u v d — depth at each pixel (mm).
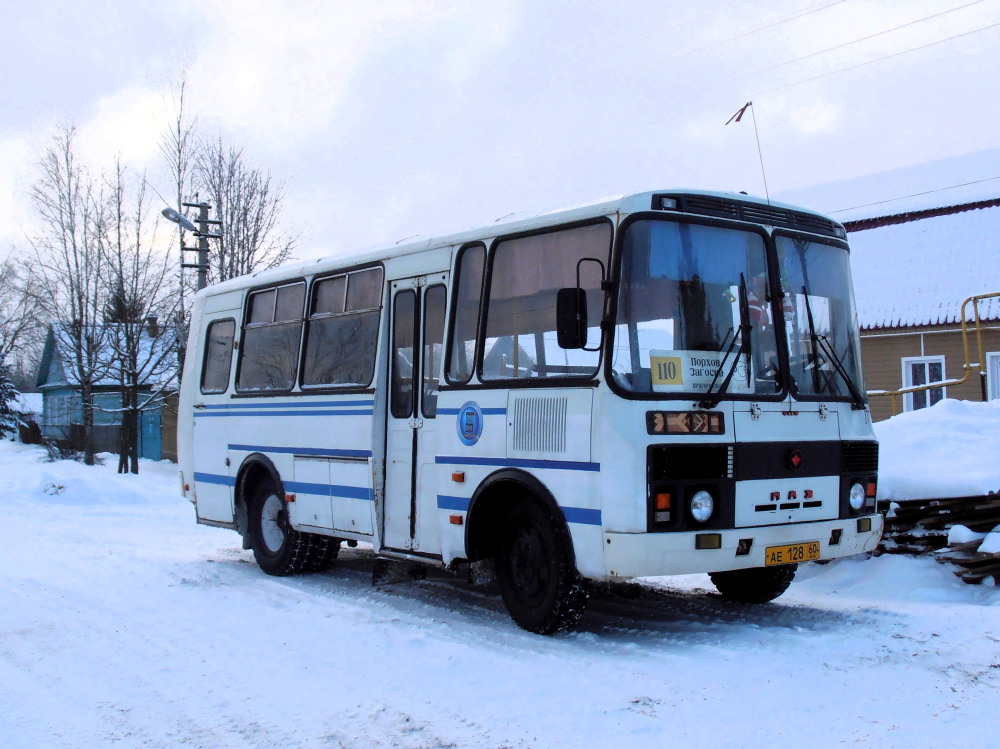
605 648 6555
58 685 6164
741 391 6684
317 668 6352
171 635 7410
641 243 6531
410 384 8258
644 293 6492
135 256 29656
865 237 26516
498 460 7164
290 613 8062
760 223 7113
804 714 5105
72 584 9711
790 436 6848
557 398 6688
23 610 8453
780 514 6715
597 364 6410
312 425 9438
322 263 9617
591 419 6395
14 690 6082
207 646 7031
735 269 6895
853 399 7410
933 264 23797
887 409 22641
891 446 9758
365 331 8836
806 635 6684
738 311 6836
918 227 25703
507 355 7238
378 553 8492
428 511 7926
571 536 6559
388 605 8328
